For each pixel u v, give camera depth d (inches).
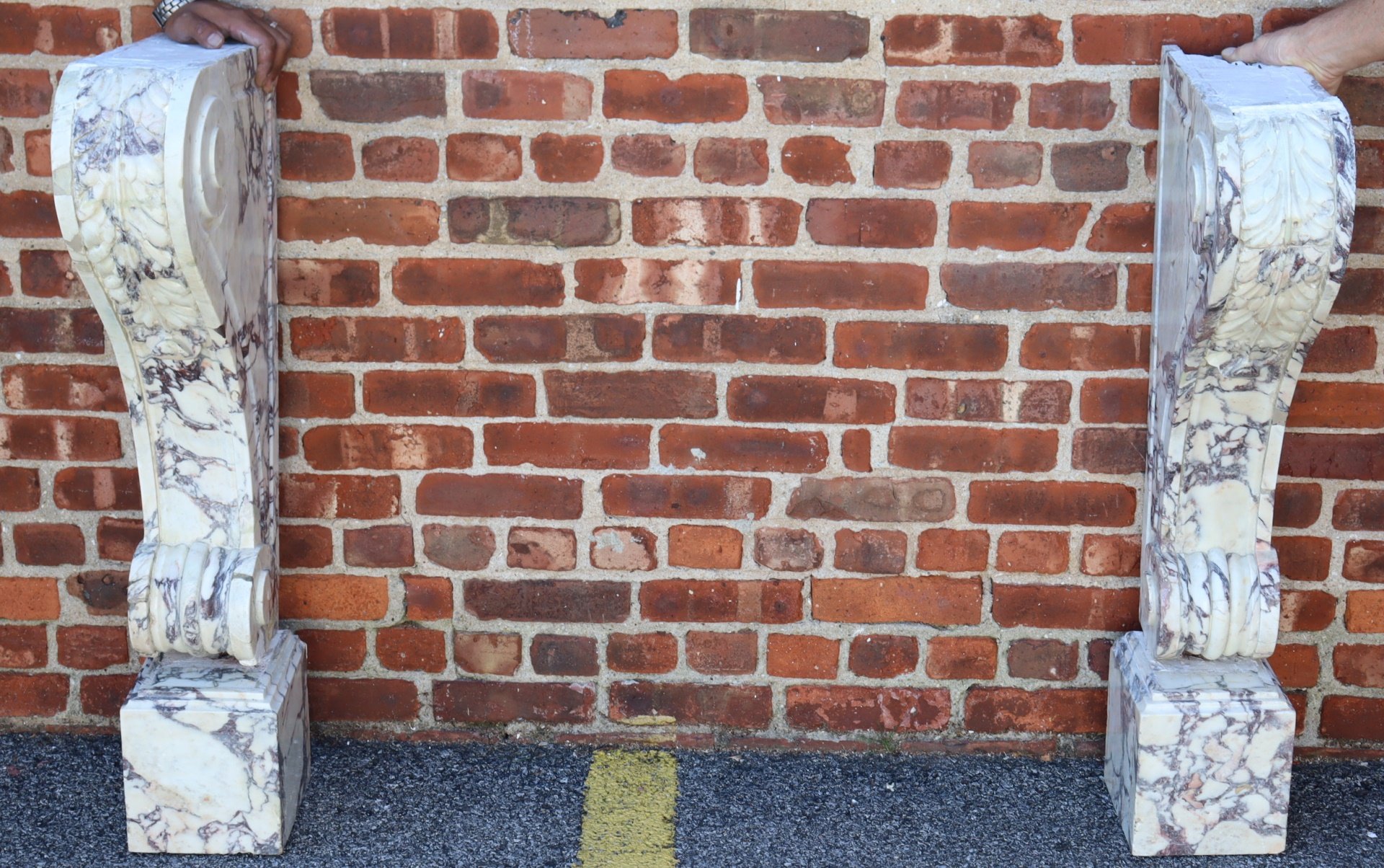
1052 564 96.1
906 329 92.0
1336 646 97.2
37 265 91.5
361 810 92.4
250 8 86.5
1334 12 79.3
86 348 93.2
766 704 100.0
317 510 96.0
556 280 91.7
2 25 87.8
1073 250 90.3
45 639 98.9
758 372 93.2
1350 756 99.0
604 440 94.8
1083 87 87.5
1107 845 89.7
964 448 94.2
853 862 87.7
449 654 99.3
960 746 100.0
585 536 96.7
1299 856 88.0
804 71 87.6
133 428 84.0
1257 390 82.4
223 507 86.0
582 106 88.5
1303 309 76.4
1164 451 85.8
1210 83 77.9
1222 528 86.8
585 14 86.8
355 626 98.7
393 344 93.0
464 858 87.5
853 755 99.9
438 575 97.7
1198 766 86.4
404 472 95.5
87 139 71.7
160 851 87.8
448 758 98.7
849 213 90.0
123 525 96.7
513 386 93.7
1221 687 86.4
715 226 90.5
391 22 87.0
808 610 97.9
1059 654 97.8
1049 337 91.8
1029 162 88.9
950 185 89.4
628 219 90.5
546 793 94.7
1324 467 93.7
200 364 81.2
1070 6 86.1
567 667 99.4
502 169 89.7
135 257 74.2
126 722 85.2
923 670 98.7
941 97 87.9
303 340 92.9
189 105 72.4
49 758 97.5
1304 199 72.6
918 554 96.4
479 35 87.3
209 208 75.2
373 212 90.5
